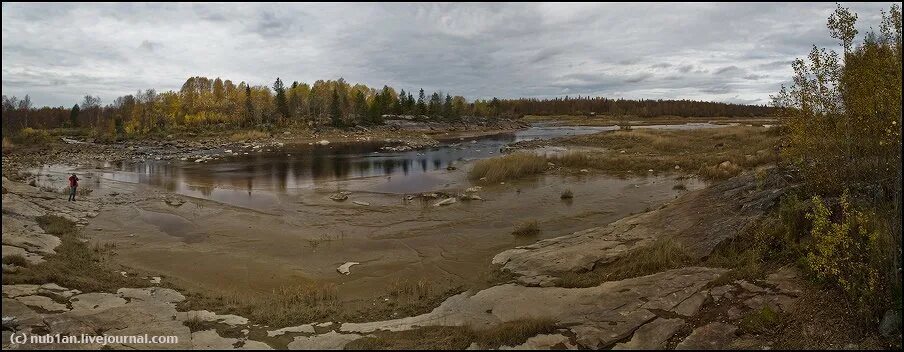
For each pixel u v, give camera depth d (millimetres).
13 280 9797
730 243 11211
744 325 7742
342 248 14914
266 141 61094
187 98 92562
